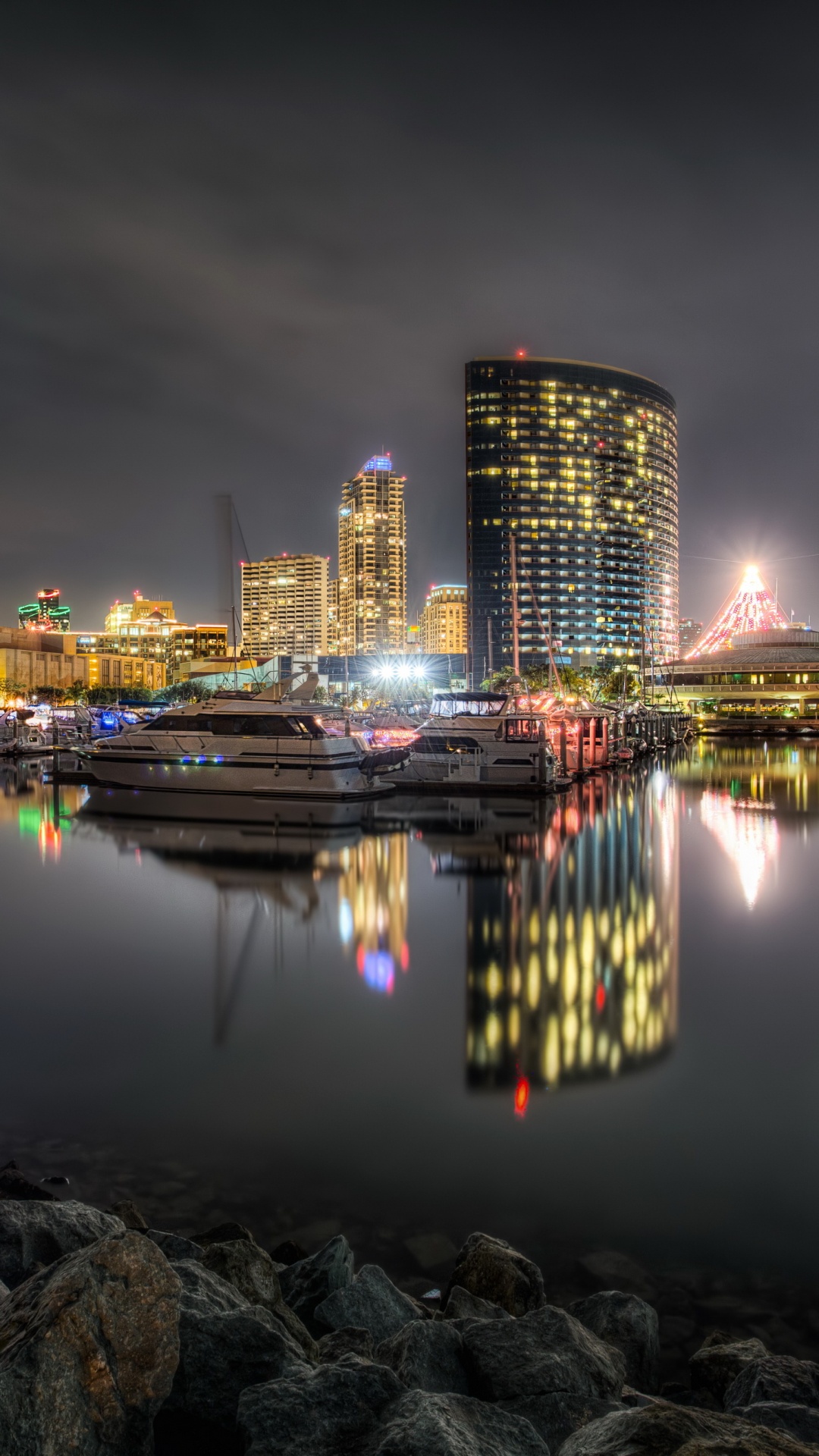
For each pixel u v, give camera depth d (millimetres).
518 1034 11305
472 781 41750
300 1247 6258
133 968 14508
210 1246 5457
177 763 36125
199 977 14055
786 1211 7066
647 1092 9500
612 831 30172
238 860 24891
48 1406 3246
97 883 21656
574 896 20141
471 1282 5660
